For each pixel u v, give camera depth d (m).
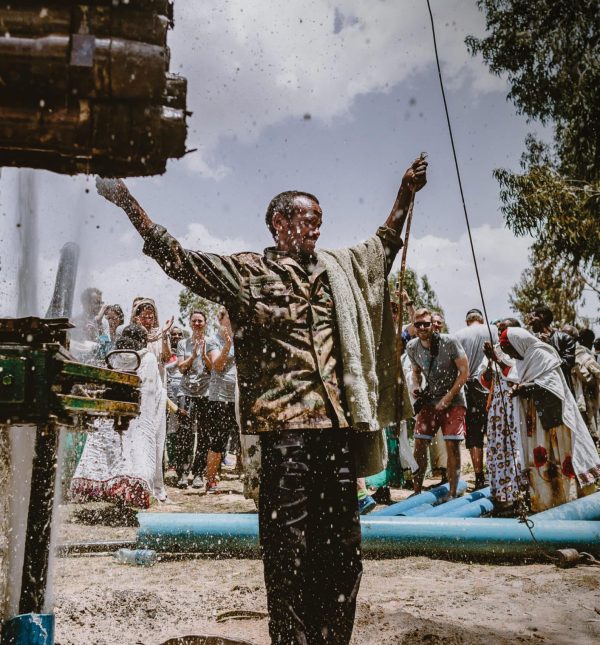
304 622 2.29
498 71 17.94
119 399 1.95
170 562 4.19
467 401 7.93
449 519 4.43
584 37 17.11
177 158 1.60
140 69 1.50
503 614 3.06
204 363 7.62
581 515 4.76
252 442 3.75
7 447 2.22
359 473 2.62
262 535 2.27
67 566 3.97
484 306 3.09
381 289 2.66
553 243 18.22
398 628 2.78
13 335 1.87
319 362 2.35
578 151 17.52
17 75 1.46
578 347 10.18
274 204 2.61
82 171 1.65
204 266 2.35
